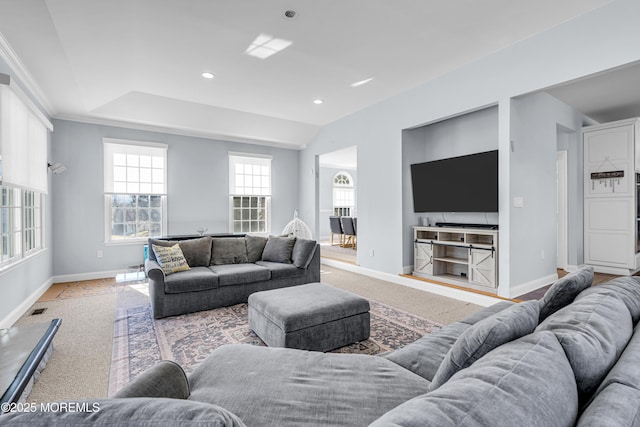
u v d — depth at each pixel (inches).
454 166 157.1
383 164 186.7
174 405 20.7
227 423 19.4
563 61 110.4
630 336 40.5
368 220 198.1
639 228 182.9
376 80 156.2
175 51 124.0
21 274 124.8
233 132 226.4
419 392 46.3
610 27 99.8
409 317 121.0
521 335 40.6
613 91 160.1
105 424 19.2
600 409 24.5
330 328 90.8
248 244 166.4
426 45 124.2
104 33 105.0
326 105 193.8
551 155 159.2
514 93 124.6
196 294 126.3
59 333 105.3
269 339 91.7
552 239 156.3
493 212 150.9
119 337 102.3
